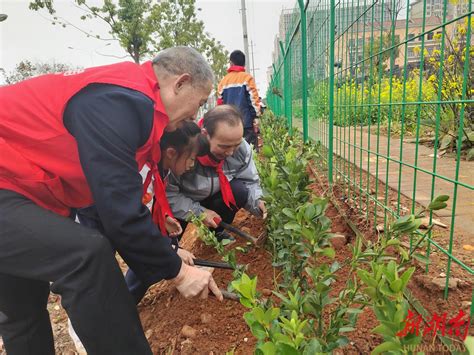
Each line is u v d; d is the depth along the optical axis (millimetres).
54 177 1434
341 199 3215
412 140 5996
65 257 1329
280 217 1834
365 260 1433
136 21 11805
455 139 4602
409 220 1272
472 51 4148
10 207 1359
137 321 1465
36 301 1729
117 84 1346
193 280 1555
